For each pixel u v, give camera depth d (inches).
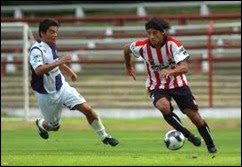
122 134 2330.2
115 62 3292.3
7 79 3385.8
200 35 3403.1
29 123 2689.5
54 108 1518.2
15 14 4318.4
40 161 1153.4
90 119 1488.7
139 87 3250.5
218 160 1155.3
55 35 1462.8
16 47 3708.2
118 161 1140.5
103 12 4510.3
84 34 3809.1
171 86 1369.3
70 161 1145.4
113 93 3221.0
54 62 1423.5
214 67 3405.5
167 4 4205.2
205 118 2925.7
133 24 4104.3
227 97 3102.9
